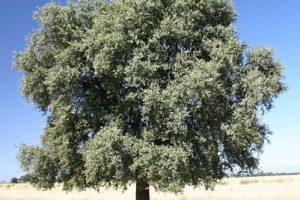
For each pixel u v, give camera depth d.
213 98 22.39
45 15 26.75
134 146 22.86
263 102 24.88
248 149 25.72
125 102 24.48
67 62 25.42
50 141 26.89
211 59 24.25
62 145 26.00
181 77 22.67
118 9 24.78
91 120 25.95
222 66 23.11
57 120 26.91
